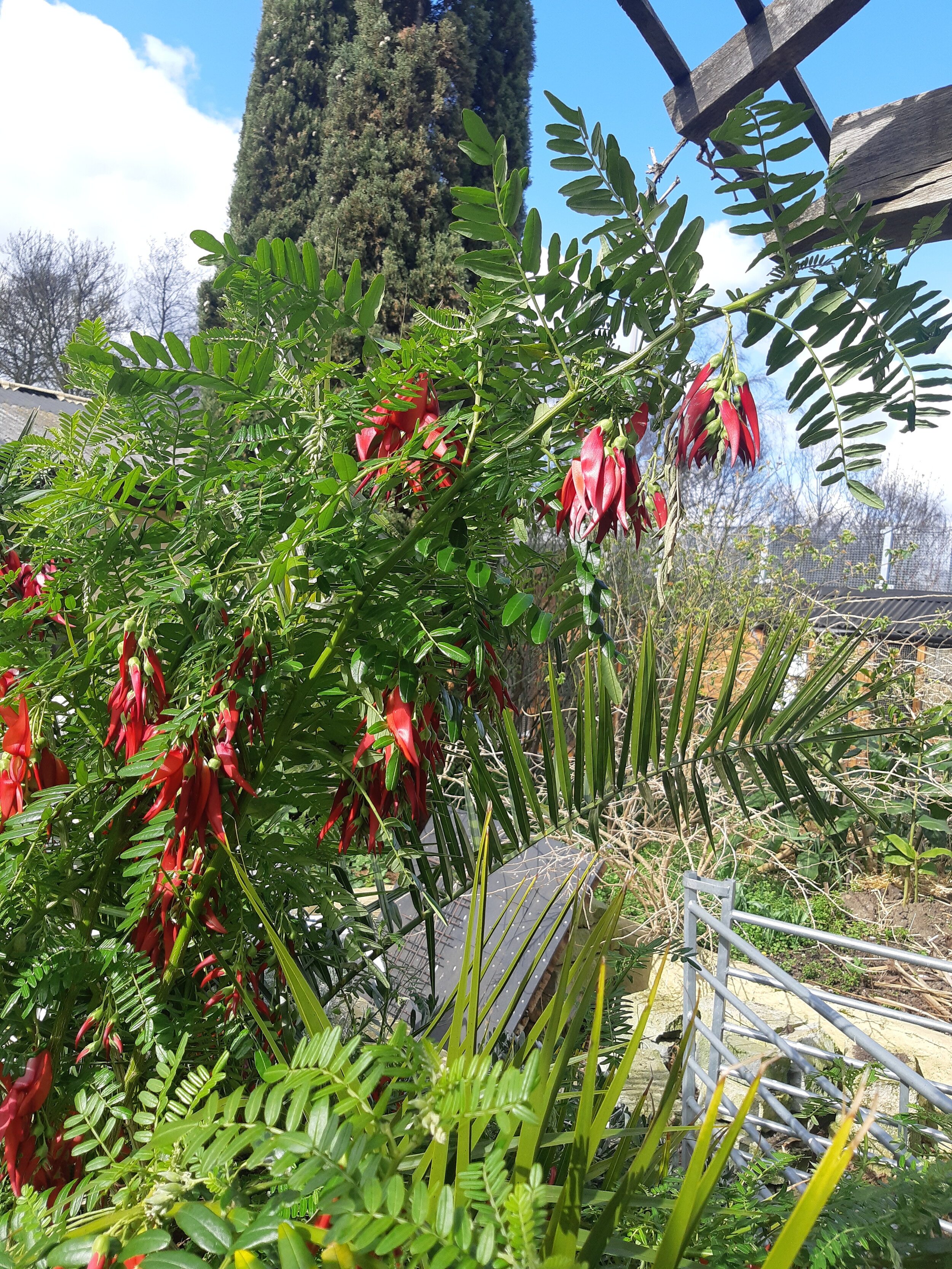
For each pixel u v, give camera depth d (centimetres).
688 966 200
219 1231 43
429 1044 50
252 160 698
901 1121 120
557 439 101
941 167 187
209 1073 70
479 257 93
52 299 1938
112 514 84
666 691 412
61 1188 71
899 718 426
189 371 77
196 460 88
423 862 110
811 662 402
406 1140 51
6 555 106
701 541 532
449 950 178
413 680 83
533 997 168
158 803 73
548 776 131
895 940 364
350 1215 39
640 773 139
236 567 82
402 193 639
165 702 80
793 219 108
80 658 84
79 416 82
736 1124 47
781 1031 280
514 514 102
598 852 134
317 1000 65
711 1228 73
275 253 80
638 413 105
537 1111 56
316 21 675
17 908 76
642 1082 223
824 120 234
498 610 98
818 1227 76
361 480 85
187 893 78
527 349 92
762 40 207
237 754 82
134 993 74
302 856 90
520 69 723
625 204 104
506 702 114
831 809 157
